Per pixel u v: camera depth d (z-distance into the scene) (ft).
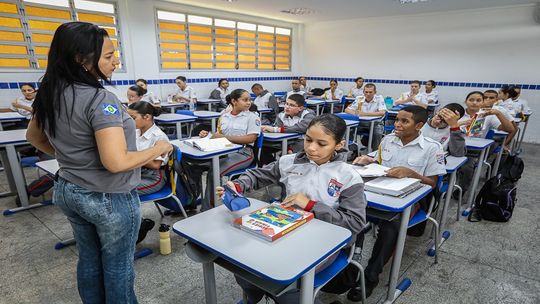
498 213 8.57
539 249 7.34
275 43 27.27
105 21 17.75
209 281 3.72
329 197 4.08
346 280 4.81
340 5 19.51
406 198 4.71
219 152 7.86
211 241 3.07
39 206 9.16
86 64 3.27
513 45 19.33
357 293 5.51
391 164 6.62
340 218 3.70
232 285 5.97
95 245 3.90
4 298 5.53
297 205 3.79
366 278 5.41
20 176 8.73
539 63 18.72
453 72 21.70
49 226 8.09
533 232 8.14
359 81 24.00
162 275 6.23
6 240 7.41
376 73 25.20
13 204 9.34
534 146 18.47
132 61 19.06
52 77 3.18
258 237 3.15
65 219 8.48
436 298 5.68
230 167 8.76
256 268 2.65
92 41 3.22
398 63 23.94
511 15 19.07
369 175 5.30
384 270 6.54
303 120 10.57
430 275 6.36
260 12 22.76
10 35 15.03
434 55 22.27
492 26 19.80
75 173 3.40
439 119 8.09
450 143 7.63
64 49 3.14
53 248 7.11
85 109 3.17
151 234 7.73
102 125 3.16
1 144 8.22
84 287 4.03
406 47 23.34
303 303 3.02
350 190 3.97
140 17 18.84
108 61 3.45
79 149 3.32
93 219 3.51
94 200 3.45
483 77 20.65
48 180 8.96
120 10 18.06
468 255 7.07
